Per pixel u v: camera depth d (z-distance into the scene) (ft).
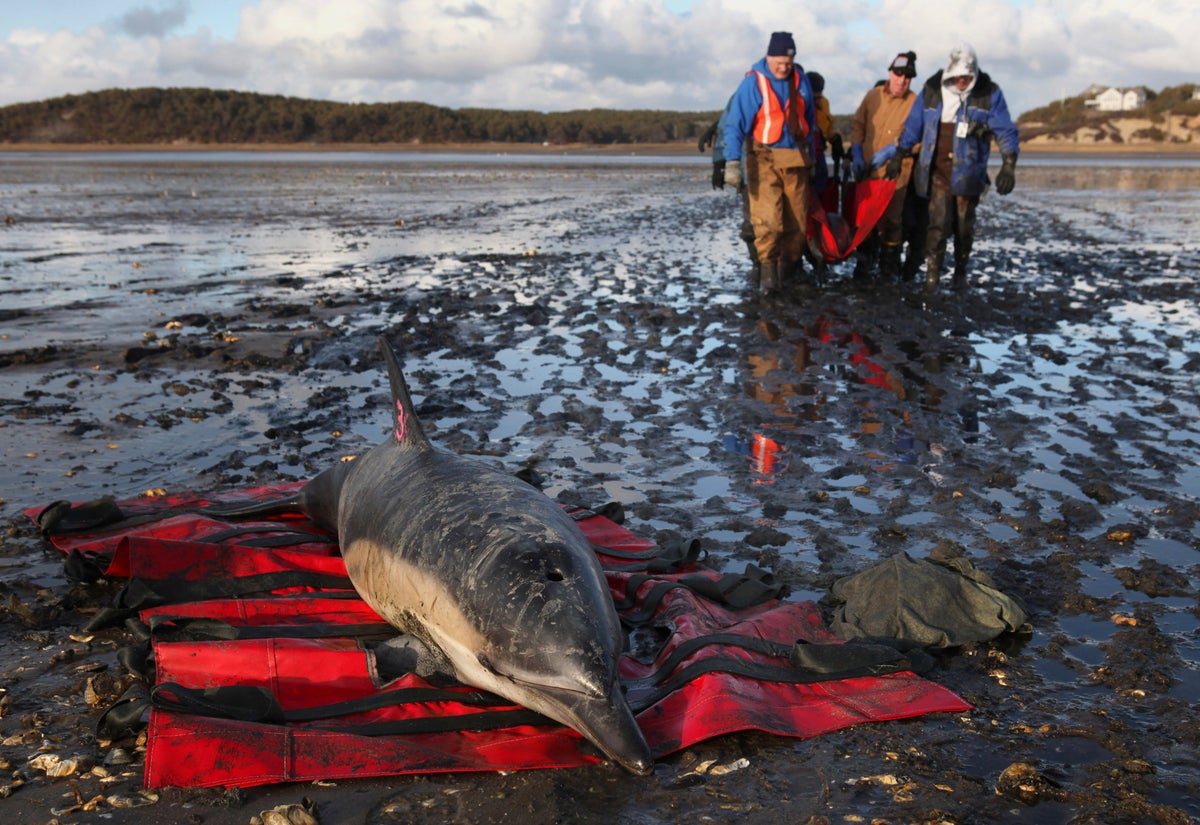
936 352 30.68
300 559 15.84
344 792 10.39
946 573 14.33
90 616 14.65
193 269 48.88
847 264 49.96
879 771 10.75
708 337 32.99
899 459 21.04
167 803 10.16
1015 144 38.78
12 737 11.47
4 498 18.85
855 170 42.34
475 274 47.09
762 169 38.78
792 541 17.02
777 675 12.42
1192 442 21.91
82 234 64.90
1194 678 12.59
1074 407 24.72
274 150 330.75
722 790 10.43
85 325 34.81
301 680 12.31
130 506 17.94
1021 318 36.09
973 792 10.34
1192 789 10.36
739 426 23.30
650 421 23.70
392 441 15.76
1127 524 17.35
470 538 12.39
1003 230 66.85
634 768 10.41
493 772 10.75
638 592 14.93
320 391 26.25
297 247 58.29
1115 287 42.96
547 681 11.09
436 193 107.65
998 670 12.92
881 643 13.25
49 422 23.61
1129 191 108.47
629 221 75.10
